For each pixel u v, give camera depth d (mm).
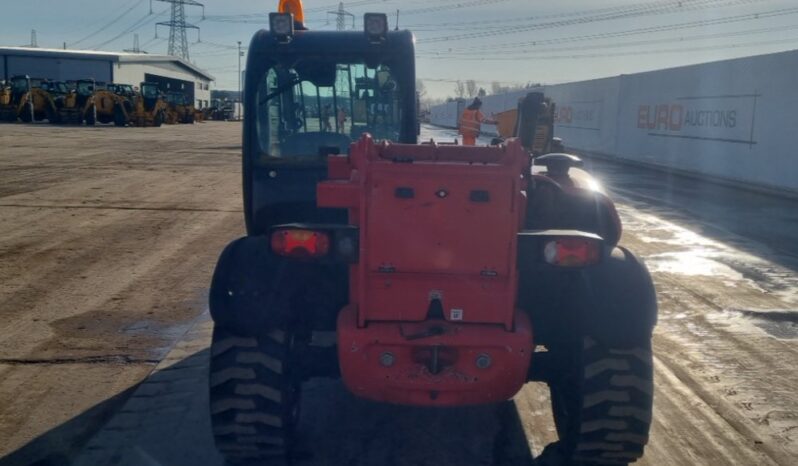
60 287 8836
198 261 10242
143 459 4863
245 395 4320
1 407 5629
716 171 21266
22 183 17984
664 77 24594
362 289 4090
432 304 4121
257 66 5707
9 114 50750
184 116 61969
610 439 4336
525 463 4910
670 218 14617
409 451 5055
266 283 4379
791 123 18000
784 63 18266
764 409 5836
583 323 4316
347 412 5605
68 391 5918
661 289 9281
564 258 4102
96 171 21188
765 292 9211
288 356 4434
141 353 6734
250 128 5707
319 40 5691
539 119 8477
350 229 4117
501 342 4062
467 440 5219
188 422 5379
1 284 8930
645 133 26016
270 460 4754
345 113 5785
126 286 8914
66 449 5004
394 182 4012
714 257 11133
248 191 5758
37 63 67812
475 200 4016
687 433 5391
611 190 18953
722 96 21016
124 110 50406
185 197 16281
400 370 4129
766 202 17094
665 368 6668
